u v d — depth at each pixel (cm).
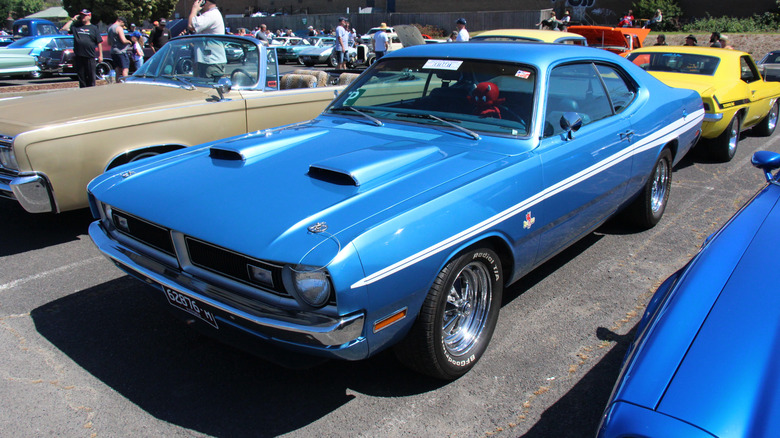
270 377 290
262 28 2828
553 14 1767
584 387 284
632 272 419
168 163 312
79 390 276
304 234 223
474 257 270
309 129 353
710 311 186
